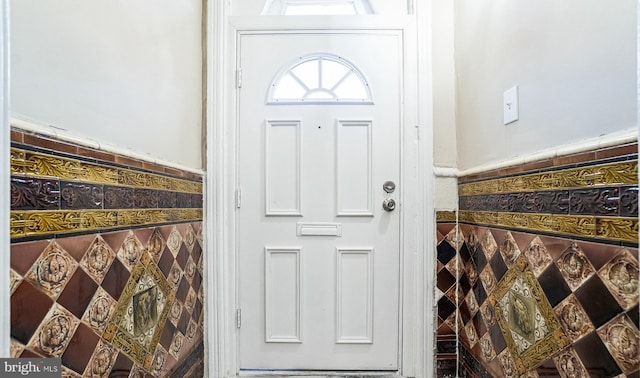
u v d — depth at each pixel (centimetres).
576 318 79
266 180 158
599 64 73
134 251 96
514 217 106
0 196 57
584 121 77
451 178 154
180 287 127
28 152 62
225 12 157
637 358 64
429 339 153
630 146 65
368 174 157
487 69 125
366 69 157
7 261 58
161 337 112
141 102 103
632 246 65
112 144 88
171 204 121
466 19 143
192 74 144
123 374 90
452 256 154
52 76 69
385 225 157
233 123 157
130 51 97
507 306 110
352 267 158
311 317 158
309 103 158
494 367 119
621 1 67
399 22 156
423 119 155
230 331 156
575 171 79
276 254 158
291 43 158
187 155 138
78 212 75
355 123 158
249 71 158
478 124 133
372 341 157
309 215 158
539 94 94
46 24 67
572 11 81
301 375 156
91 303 78
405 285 155
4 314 57
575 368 79
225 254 155
